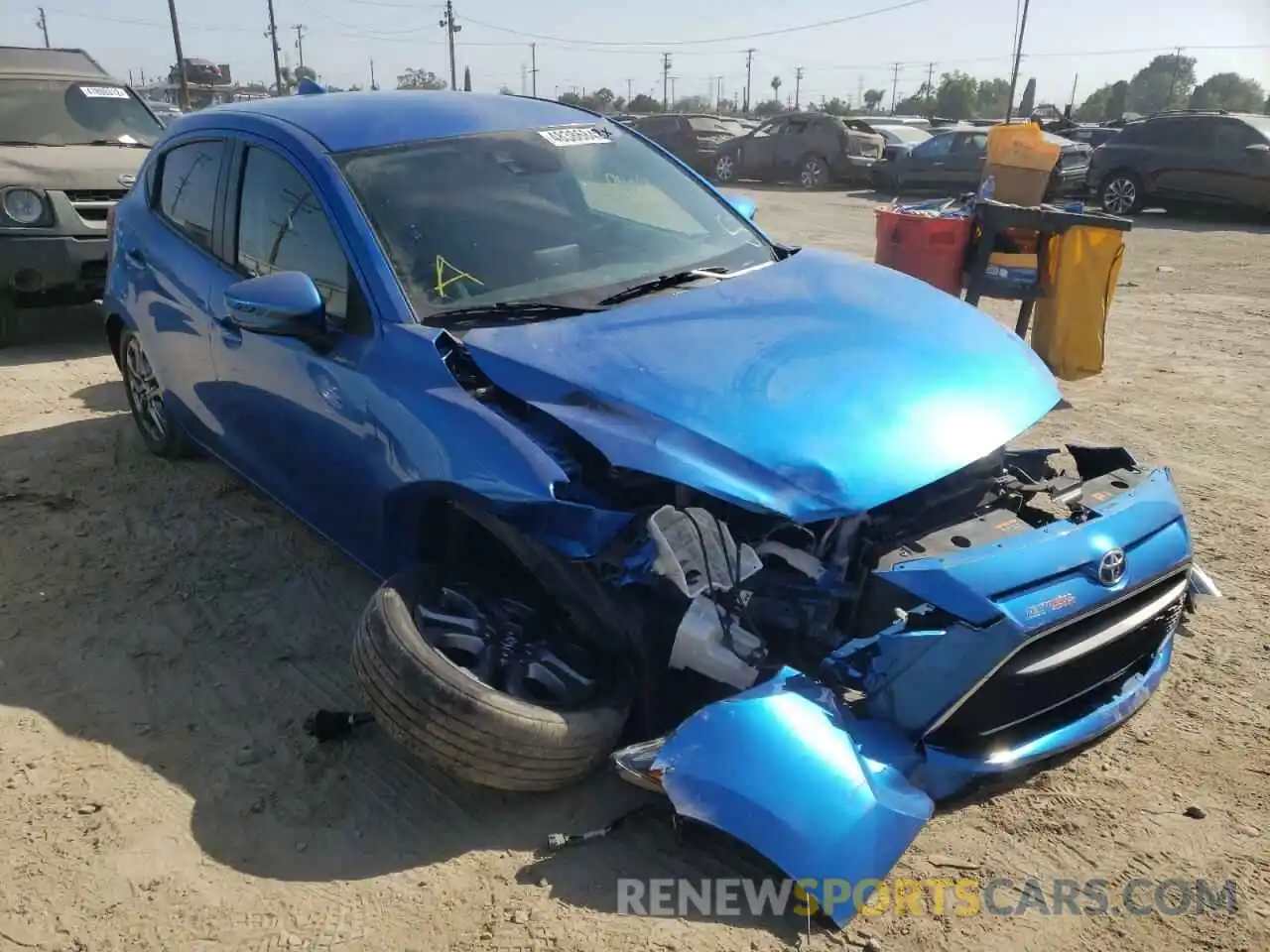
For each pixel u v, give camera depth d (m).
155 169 5.19
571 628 3.13
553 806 3.04
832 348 3.19
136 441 5.98
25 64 9.17
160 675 3.76
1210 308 9.59
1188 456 5.75
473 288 3.55
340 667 3.80
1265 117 16.12
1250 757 3.21
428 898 2.73
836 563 2.88
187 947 2.61
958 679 2.65
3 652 3.92
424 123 4.13
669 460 2.74
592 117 4.63
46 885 2.81
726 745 2.59
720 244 4.18
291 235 3.90
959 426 2.98
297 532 4.84
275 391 3.91
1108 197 17.33
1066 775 3.13
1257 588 4.26
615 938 2.58
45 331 8.62
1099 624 2.88
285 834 2.98
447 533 3.40
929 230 6.93
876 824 2.54
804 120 22.69
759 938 2.57
